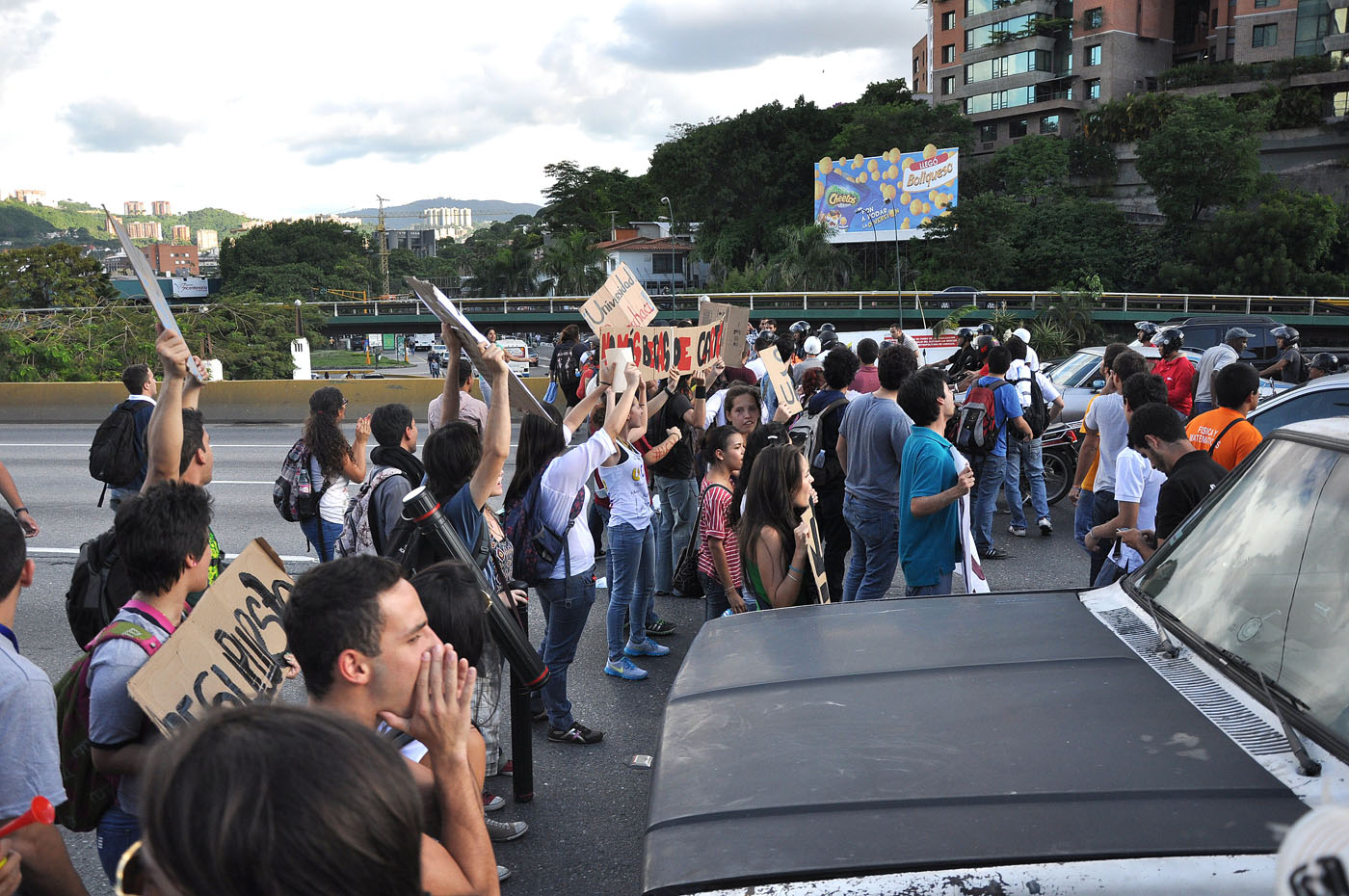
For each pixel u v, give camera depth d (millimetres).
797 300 50438
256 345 29234
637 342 6656
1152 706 2178
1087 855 1688
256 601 2686
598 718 5102
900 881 1694
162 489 2676
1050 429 9977
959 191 70438
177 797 997
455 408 4621
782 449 4387
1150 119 65875
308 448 5969
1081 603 2928
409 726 1798
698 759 2223
